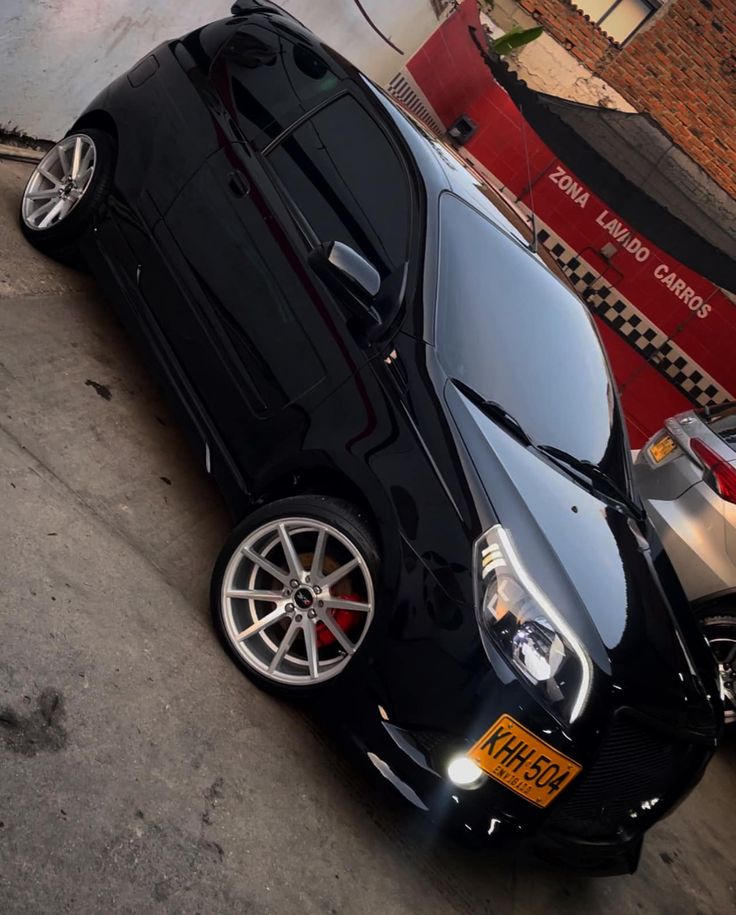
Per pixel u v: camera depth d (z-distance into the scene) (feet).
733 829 15.47
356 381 10.32
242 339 11.52
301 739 10.02
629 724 9.32
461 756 8.93
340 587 10.02
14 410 11.55
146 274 13.01
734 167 30.37
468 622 8.89
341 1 23.97
